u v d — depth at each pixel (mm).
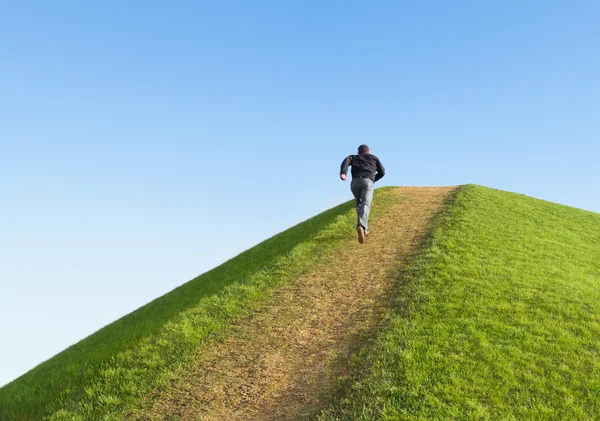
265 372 7637
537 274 10812
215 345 8859
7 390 10797
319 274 12016
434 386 6359
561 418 5727
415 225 15828
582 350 7293
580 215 20656
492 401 6055
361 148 12227
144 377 7973
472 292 9523
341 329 8758
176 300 13938
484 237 13703
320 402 6578
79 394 7852
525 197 22453
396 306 9250
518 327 8047
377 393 6375
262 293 11164
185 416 6750
